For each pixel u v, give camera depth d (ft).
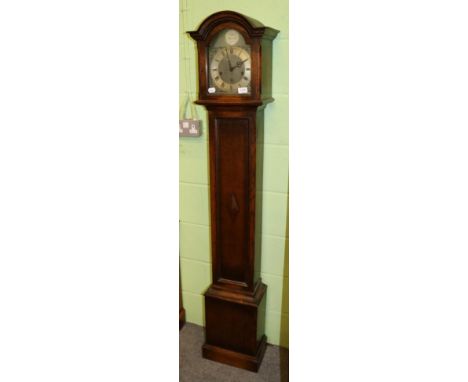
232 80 4.94
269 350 6.27
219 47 4.92
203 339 6.49
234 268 5.71
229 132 5.16
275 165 5.65
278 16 5.16
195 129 5.87
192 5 5.53
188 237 6.45
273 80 5.36
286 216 5.78
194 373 5.81
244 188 5.31
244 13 5.31
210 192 5.47
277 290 6.12
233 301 5.69
